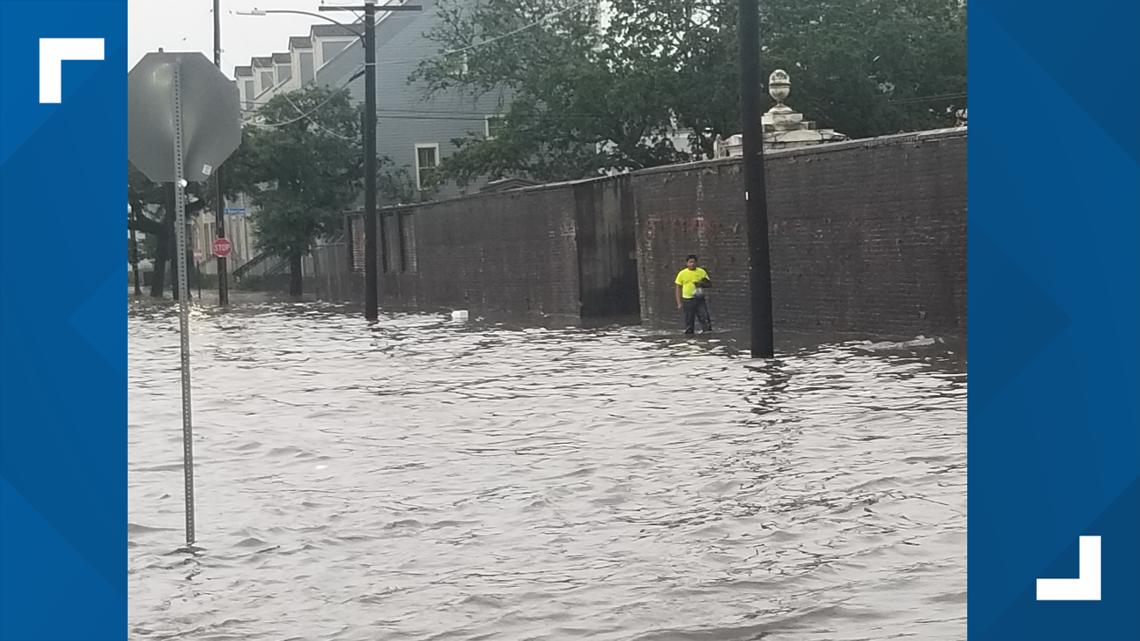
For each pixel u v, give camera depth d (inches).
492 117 2267.5
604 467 520.7
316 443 615.5
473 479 507.8
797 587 335.6
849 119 1983.3
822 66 1909.4
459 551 391.5
